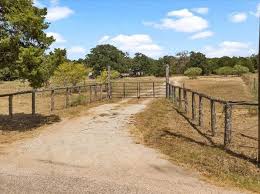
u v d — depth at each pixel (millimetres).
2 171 9648
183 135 14844
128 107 26312
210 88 54938
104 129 16828
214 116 15000
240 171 9781
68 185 8508
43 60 16391
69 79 43562
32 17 15883
